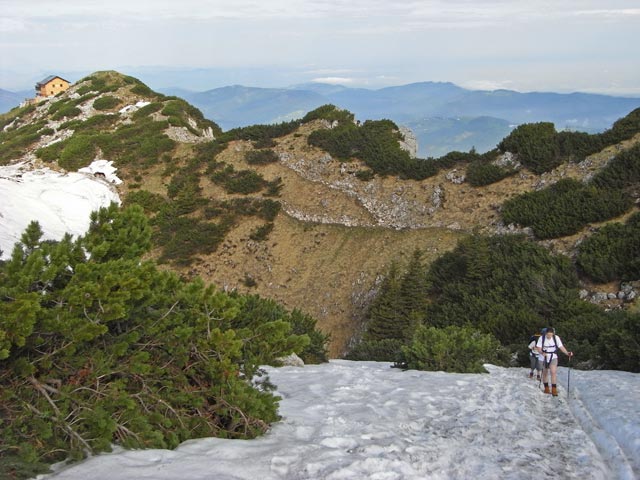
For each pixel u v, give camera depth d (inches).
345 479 220.5
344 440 279.6
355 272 1637.6
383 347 971.3
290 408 374.6
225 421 289.3
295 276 1692.9
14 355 231.5
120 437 236.7
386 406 389.7
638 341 695.7
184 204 1953.7
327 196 1927.9
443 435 313.6
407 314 1334.9
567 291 1143.6
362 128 2161.7
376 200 1859.0
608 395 450.6
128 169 2188.7
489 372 632.4
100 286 242.1
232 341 284.2
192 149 2268.7
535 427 341.1
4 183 1669.5
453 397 431.2
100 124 2706.7
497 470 248.5
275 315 783.7
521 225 1520.7
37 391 228.7
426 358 650.2
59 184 1903.3
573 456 279.0
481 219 1635.1
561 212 1451.8
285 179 2036.2
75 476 198.8
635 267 1152.8
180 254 1797.5
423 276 1386.6
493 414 373.1
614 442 299.9
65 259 264.1
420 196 1808.6
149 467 213.5
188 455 233.5
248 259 1769.2
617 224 1317.7
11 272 247.9
